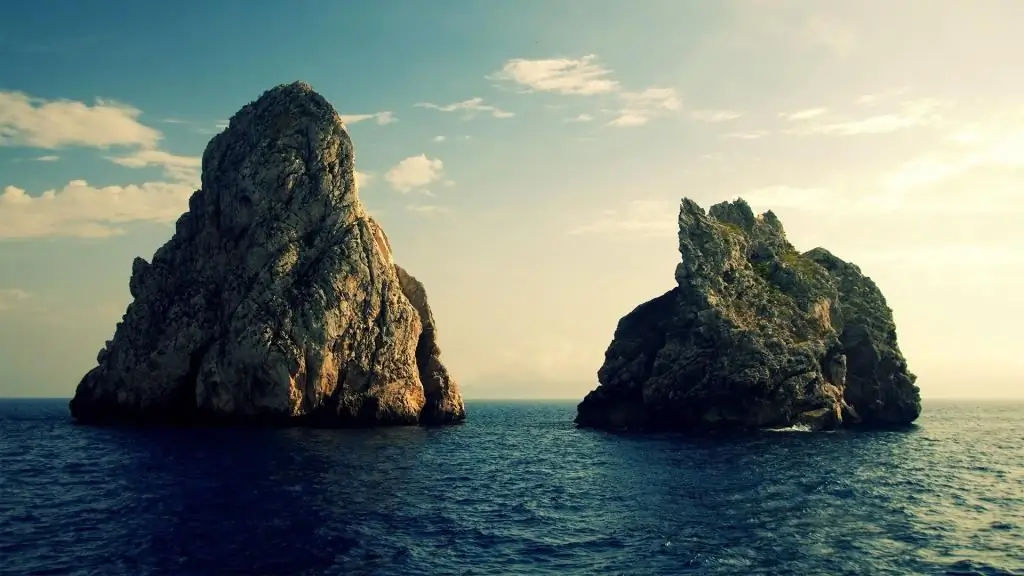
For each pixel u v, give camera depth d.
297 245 96.44
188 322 93.19
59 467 51.72
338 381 95.00
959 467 57.38
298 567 27.17
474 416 179.75
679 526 34.88
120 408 93.06
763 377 89.38
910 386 104.56
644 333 107.94
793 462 59.34
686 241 100.19
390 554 29.25
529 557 29.23
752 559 28.88
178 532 32.19
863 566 27.94
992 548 30.80
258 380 88.56
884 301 107.06
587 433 95.56
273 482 46.03
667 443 78.06
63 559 27.91
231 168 101.69
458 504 40.78
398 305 102.06
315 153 100.81
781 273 103.50
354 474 50.75
